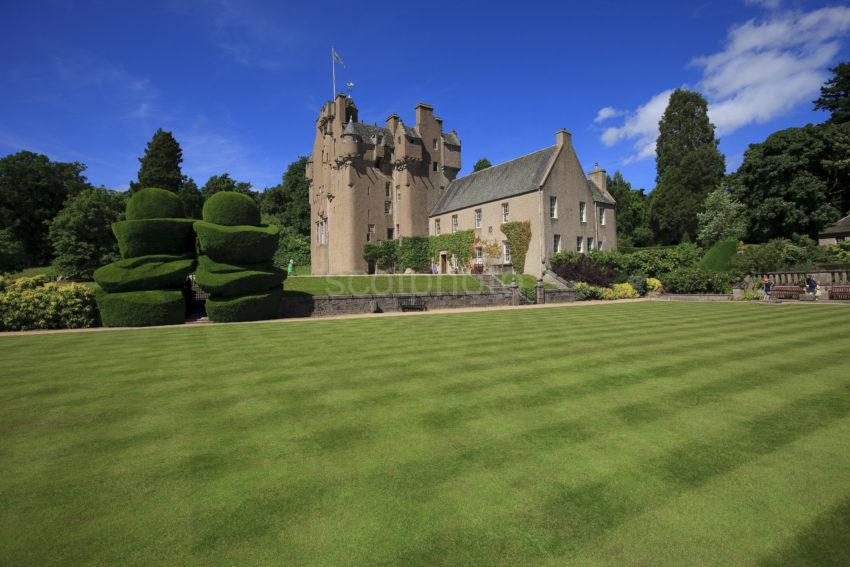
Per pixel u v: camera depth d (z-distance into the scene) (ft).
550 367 26.21
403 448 14.93
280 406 19.63
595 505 11.25
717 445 14.78
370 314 72.74
